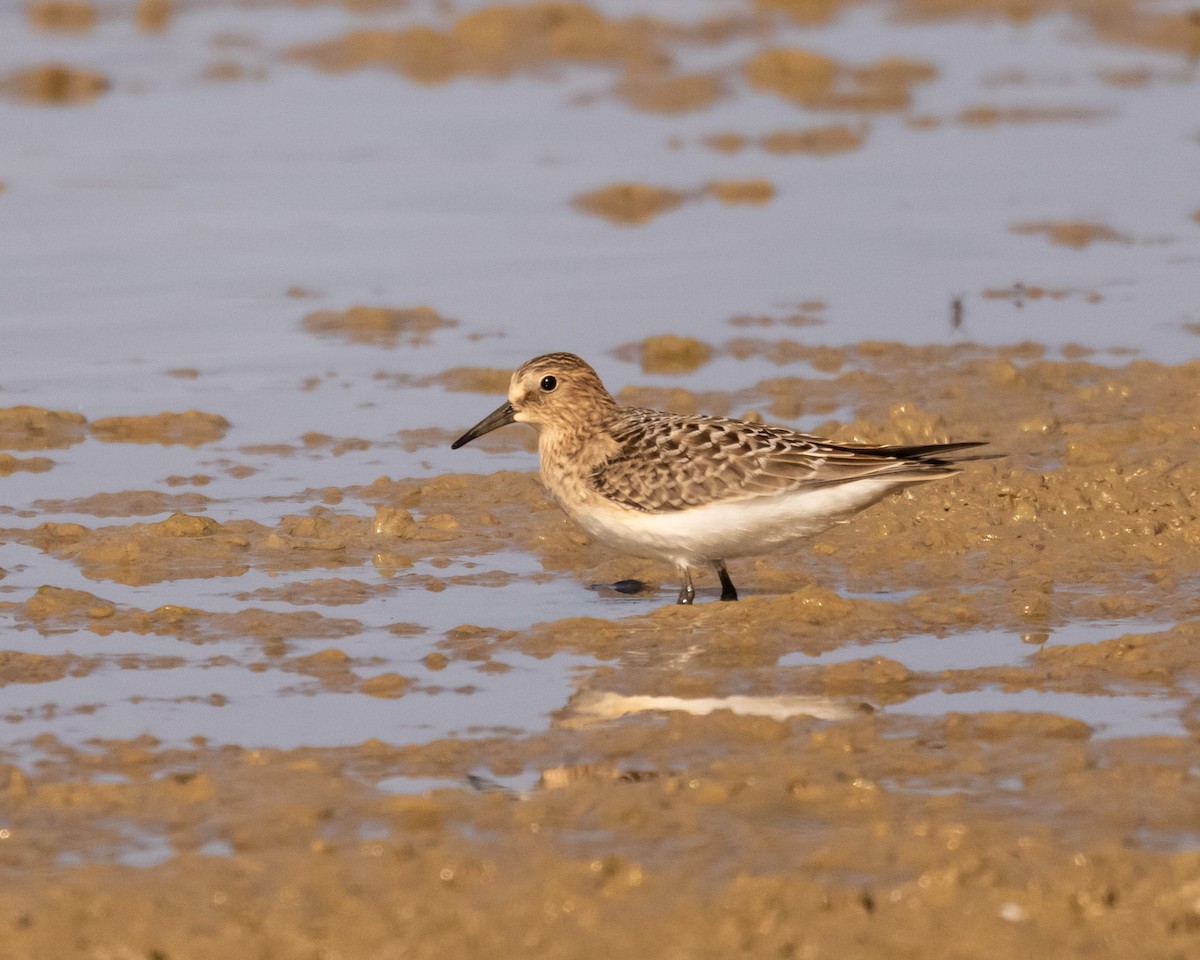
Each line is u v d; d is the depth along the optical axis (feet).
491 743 36.04
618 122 105.19
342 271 78.48
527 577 47.29
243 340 70.03
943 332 68.85
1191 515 48.57
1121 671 38.96
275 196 90.17
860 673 39.29
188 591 45.75
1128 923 28.48
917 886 29.48
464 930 28.71
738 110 107.65
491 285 76.48
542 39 122.01
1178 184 89.71
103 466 56.59
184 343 69.62
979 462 52.75
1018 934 28.27
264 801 33.19
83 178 93.04
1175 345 66.18
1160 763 34.12
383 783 34.22
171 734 36.68
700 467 43.32
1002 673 39.29
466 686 39.34
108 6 137.28
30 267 78.89
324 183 92.53
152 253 81.00
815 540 49.34
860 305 72.64
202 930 28.86
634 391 62.13
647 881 29.89
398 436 59.52
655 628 42.60
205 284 76.95
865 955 27.96
